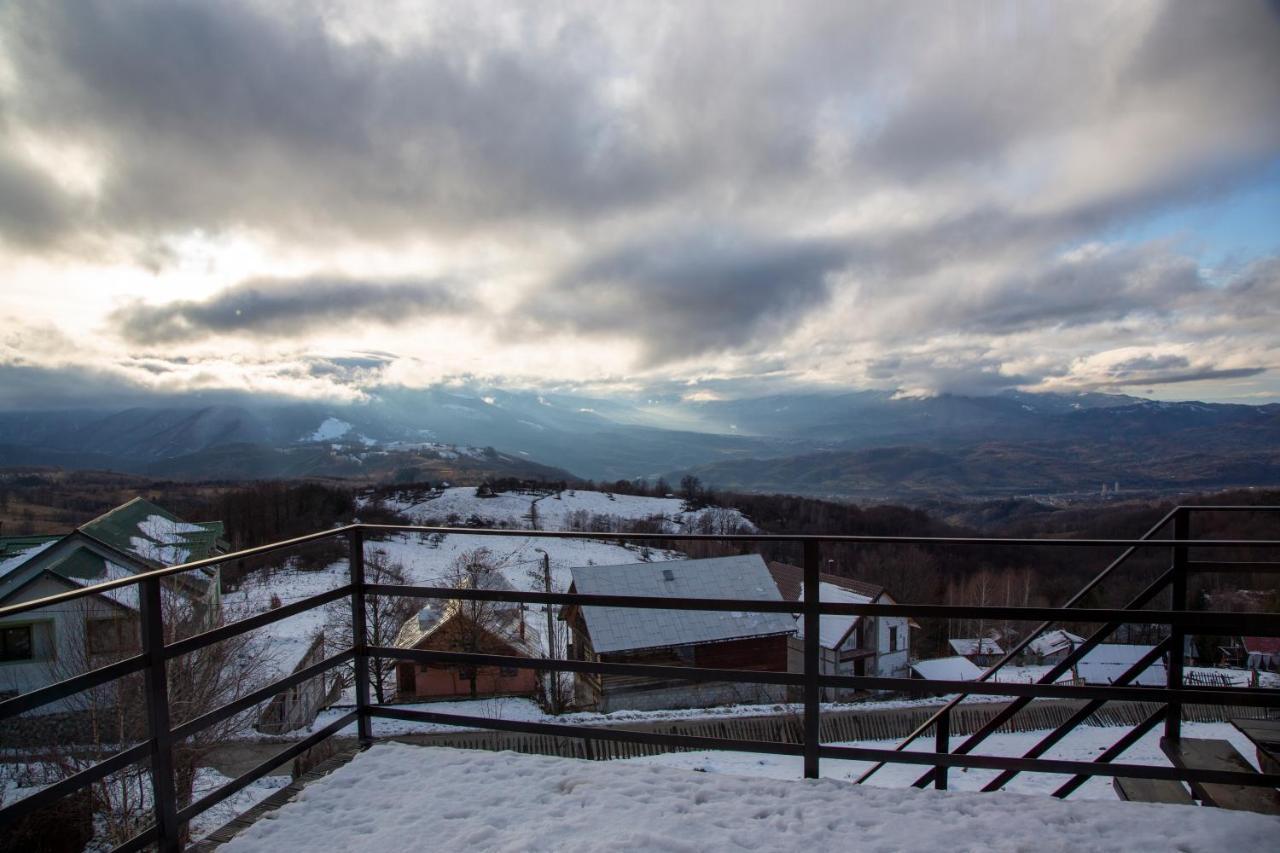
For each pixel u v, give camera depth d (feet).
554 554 104.63
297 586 62.44
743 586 73.46
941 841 7.64
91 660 36.04
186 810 7.97
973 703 50.06
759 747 9.08
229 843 8.04
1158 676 51.08
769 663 68.59
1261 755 9.12
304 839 8.12
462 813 8.51
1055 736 10.32
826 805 8.43
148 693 7.64
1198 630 8.15
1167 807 8.25
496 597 9.73
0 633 35.12
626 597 9.14
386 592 10.34
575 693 64.34
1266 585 41.75
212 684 34.42
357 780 9.41
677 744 9.32
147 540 56.95
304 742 9.64
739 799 8.62
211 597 40.24
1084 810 8.21
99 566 49.24
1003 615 8.47
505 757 9.93
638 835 7.80
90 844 30.12
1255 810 8.47
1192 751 9.68
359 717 10.62
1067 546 8.09
